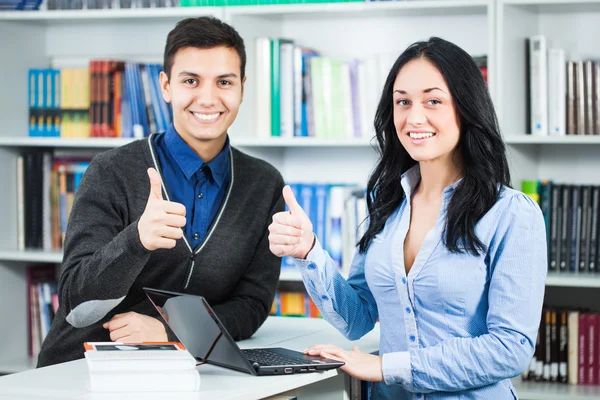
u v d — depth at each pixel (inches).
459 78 82.4
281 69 151.6
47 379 76.9
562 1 137.6
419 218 87.0
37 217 167.8
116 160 98.6
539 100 142.5
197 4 153.7
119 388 72.4
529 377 143.9
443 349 80.7
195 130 96.0
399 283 84.4
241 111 148.9
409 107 84.1
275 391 76.3
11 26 167.0
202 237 98.8
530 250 80.1
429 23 155.3
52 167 168.7
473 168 82.8
